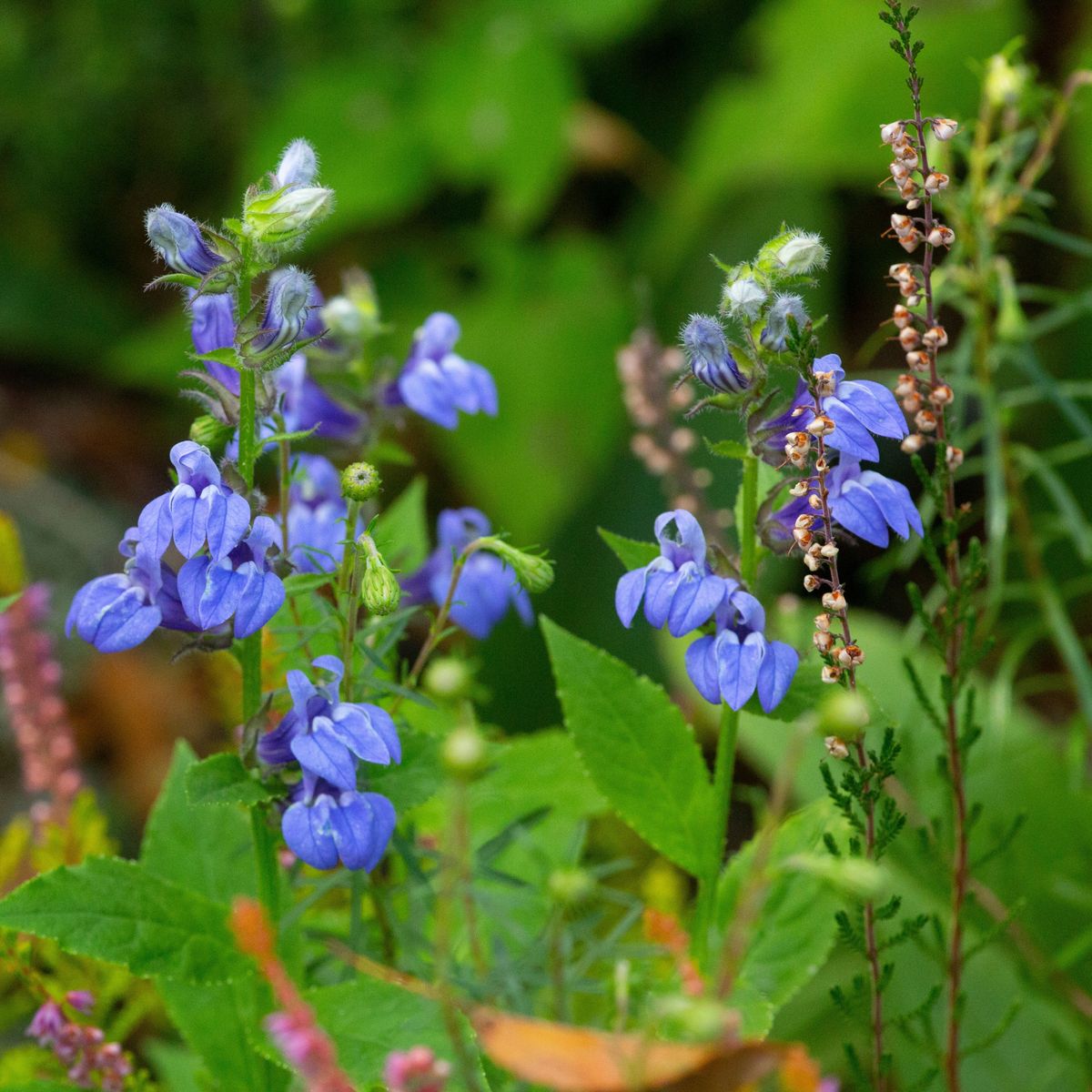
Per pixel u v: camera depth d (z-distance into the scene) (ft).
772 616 2.05
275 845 1.68
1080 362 2.92
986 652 1.67
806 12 3.07
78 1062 1.74
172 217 1.58
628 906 2.04
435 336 1.82
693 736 1.73
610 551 2.90
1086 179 2.85
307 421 1.83
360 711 1.61
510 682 2.74
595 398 3.04
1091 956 1.98
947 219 2.00
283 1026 1.38
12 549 1.87
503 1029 1.40
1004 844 1.73
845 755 1.62
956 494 2.84
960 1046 1.91
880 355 3.08
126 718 2.73
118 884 1.65
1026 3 3.14
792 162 2.93
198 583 1.57
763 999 1.68
